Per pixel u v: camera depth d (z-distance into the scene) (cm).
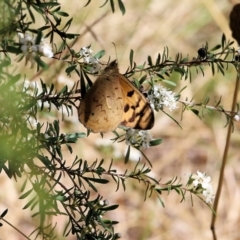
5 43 174
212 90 260
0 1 173
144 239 222
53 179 176
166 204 235
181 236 229
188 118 259
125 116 178
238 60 179
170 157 254
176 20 272
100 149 213
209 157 256
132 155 214
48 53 173
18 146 175
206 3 258
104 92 177
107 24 244
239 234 234
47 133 177
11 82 175
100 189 232
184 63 179
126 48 253
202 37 283
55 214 177
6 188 204
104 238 178
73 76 200
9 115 175
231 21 190
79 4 206
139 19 261
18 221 203
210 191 181
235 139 258
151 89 179
